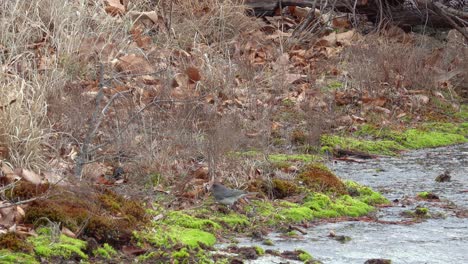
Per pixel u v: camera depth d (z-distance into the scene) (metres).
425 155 12.98
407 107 15.12
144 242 7.79
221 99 13.71
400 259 7.83
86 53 13.76
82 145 10.19
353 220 9.31
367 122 14.22
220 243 8.17
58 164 9.82
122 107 11.63
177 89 13.26
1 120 9.80
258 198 9.55
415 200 10.17
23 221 7.70
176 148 10.54
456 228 9.01
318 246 8.22
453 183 11.04
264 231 8.67
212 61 15.02
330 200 9.70
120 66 13.77
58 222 7.69
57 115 11.07
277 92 14.59
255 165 10.37
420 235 8.71
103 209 8.11
